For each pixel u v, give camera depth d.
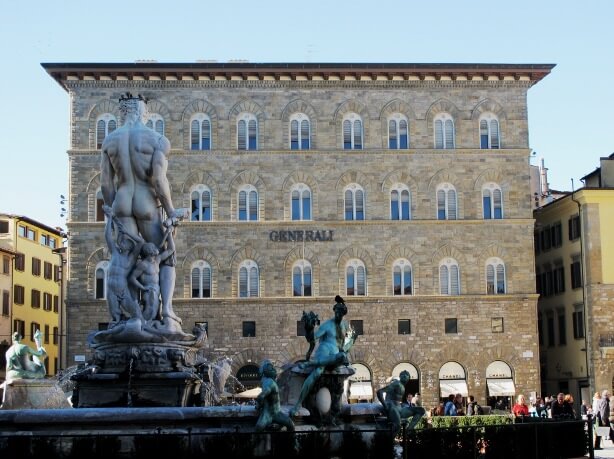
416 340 76.88
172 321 25.06
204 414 20.30
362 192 78.44
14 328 101.25
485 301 77.62
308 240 77.56
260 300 76.38
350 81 79.31
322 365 21.08
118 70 77.12
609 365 77.44
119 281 24.95
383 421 22.31
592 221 79.06
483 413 58.84
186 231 77.00
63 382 28.00
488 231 78.44
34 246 108.44
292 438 19.17
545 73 79.75
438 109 79.81
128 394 23.86
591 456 25.28
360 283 77.56
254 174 78.06
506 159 79.31
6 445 18.50
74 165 77.06
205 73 77.94
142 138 25.58
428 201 78.56
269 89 79.06
